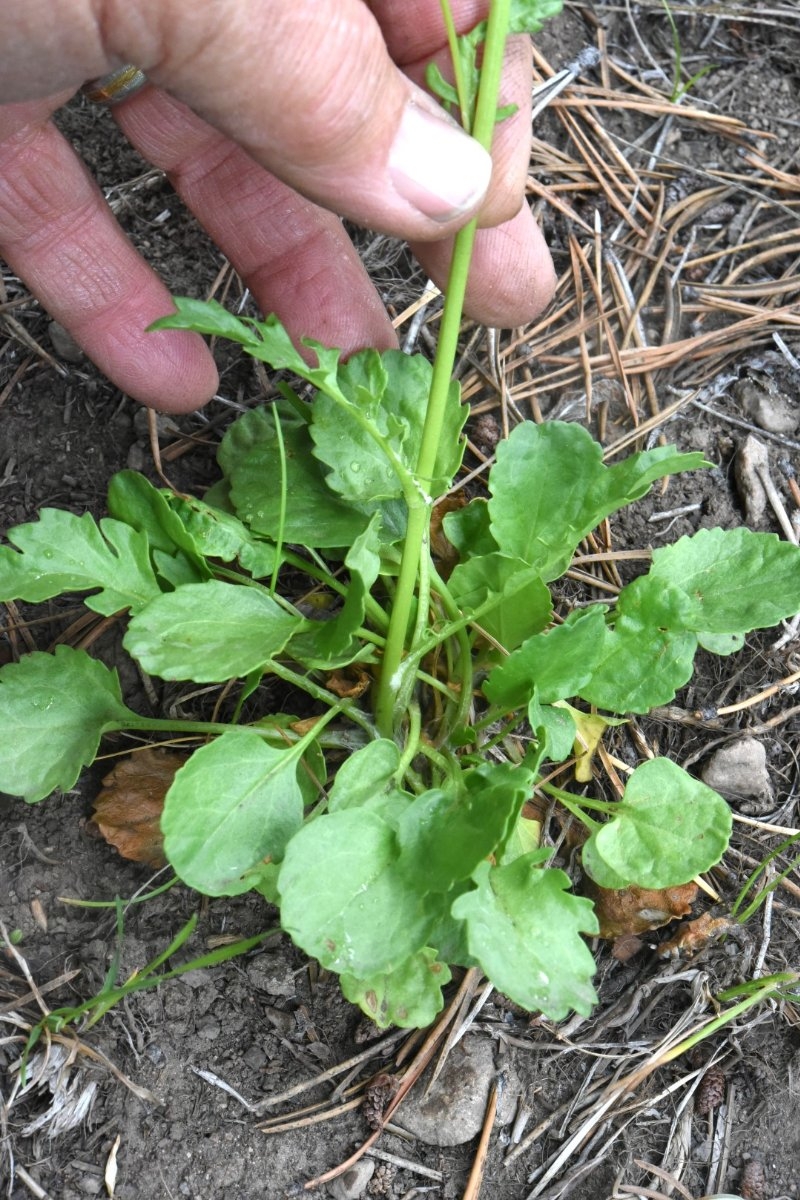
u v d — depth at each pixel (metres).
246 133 0.23
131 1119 0.25
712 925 0.27
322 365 0.22
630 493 0.25
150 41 0.22
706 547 0.27
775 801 0.29
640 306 0.34
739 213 0.35
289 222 0.29
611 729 0.29
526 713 0.27
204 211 0.29
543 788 0.27
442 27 0.27
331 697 0.26
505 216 0.27
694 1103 0.27
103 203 0.28
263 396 0.31
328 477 0.27
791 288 0.34
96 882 0.27
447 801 0.24
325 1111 0.26
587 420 0.32
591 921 0.23
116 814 0.27
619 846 0.25
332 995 0.26
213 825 0.23
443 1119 0.26
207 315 0.22
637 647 0.26
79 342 0.29
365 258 0.33
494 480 0.27
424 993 0.24
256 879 0.24
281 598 0.26
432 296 0.32
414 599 0.28
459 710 0.27
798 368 0.33
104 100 0.28
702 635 0.27
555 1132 0.26
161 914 0.27
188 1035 0.26
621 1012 0.27
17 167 0.27
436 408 0.24
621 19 0.37
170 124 0.28
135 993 0.26
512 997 0.22
